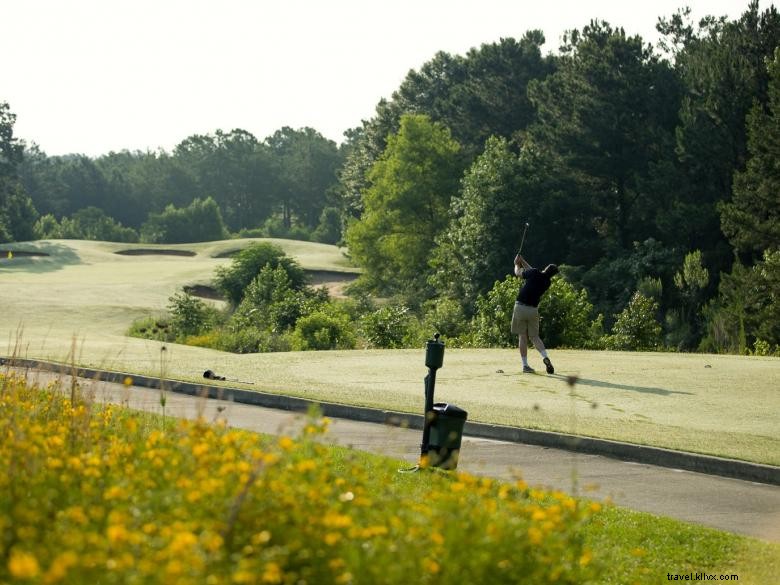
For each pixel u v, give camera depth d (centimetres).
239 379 3045
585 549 1072
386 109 14700
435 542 795
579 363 3653
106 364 3394
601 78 9500
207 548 711
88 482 920
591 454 2019
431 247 11556
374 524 859
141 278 10231
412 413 2297
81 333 5966
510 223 9094
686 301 7375
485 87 12438
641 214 9300
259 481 861
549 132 9838
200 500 818
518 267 3319
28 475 930
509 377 3189
